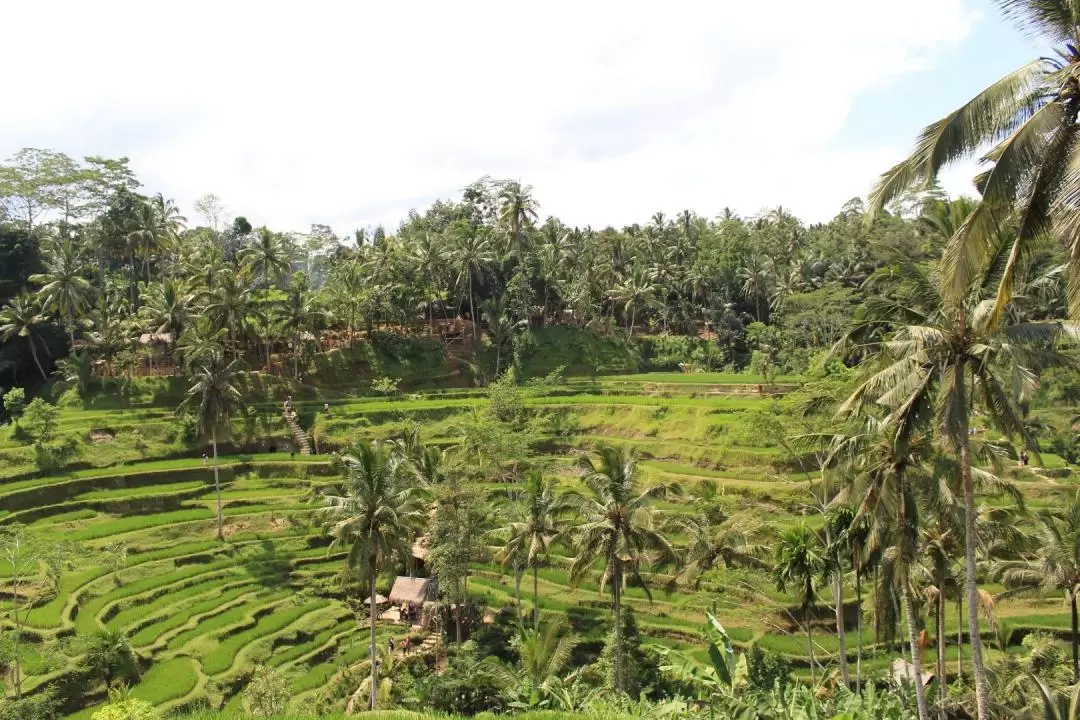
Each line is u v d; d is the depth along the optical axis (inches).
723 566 1780.3
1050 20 634.2
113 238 3784.5
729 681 847.7
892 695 1157.1
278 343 4101.9
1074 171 580.7
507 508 2137.1
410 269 4234.7
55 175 4158.5
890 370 932.0
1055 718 1053.8
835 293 3196.4
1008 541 1214.9
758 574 1736.0
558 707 1016.9
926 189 714.2
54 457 2829.7
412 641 2060.8
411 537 2122.3
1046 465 2199.8
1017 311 1346.0
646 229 5777.6
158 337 3730.3
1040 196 658.2
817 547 1517.0
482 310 4379.9
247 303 3558.1
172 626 1990.7
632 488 1603.1
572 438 3206.2
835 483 1453.0
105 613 1978.3
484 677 1553.9
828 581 1720.0
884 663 1697.8
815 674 1649.9
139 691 1676.9
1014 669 1497.3
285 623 2079.2
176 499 2736.2
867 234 3383.4
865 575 1424.7
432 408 3513.8
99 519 2576.3
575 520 2183.8
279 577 2332.7
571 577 1635.1
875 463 1117.1
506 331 4224.9
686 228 6294.3
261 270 3917.3
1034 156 619.5
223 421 2667.3
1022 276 906.7
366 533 1664.6
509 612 2139.5
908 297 1035.9
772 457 2549.2
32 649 1776.6
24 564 1909.4
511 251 4549.7
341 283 4146.2
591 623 2017.7
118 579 2186.3
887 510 1073.5
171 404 3408.0
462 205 5364.2
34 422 2839.6
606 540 1565.0
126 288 4281.5
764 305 5260.8
